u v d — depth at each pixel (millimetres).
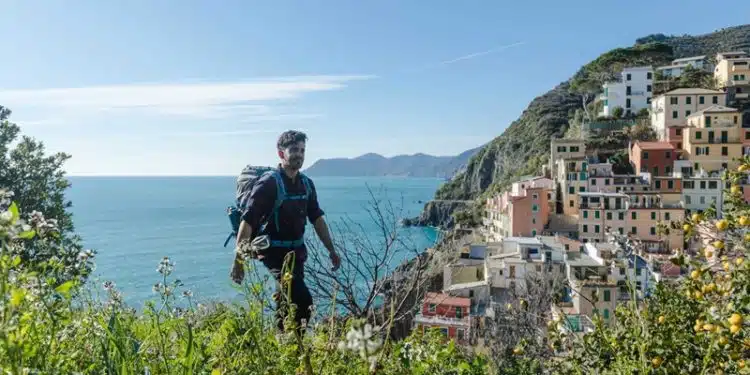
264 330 3184
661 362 3475
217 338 2971
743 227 3375
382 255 5637
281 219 4504
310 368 2826
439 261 6195
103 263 53438
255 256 3201
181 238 93625
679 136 66812
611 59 122438
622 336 3875
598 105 92000
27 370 1862
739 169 3492
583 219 56594
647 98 81500
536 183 68875
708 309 3221
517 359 5012
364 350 1743
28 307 2219
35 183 21641
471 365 4086
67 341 2662
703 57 96375
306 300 4465
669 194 57562
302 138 4695
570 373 4160
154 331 3057
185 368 2498
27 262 2445
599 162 70625
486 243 49469
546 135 111125
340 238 5988
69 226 22156
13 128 22141
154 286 3076
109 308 3070
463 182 131750
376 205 6816
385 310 5242
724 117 62562
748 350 3242
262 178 4543
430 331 3783
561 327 4652
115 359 2541
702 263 3322
